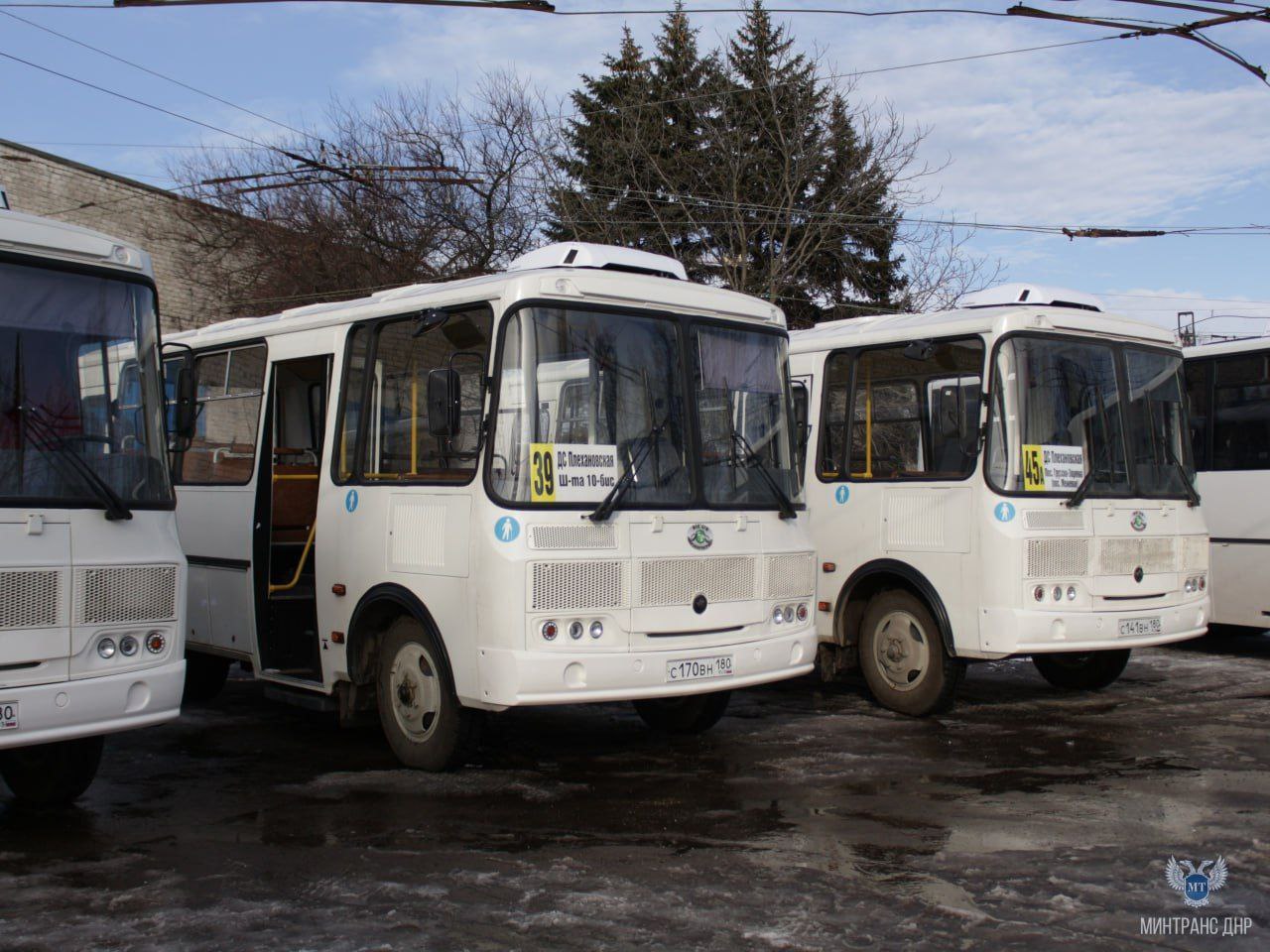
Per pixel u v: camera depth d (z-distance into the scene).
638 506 7.27
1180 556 9.87
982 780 7.43
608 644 7.05
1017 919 5.00
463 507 7.12
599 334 7.37
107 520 6.06
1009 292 10.25
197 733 8.97
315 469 9.25
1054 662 11.12
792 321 30.25
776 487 8.08
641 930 4.84
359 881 5.43
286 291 28.70
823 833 6.25
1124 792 7.14
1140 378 9.94
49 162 24.12
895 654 9.73
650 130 30.20
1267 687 11.08
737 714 9.73
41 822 6.46
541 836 6.18
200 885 5.38
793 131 28.78
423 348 7.68
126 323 6.41
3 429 5.78
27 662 5.66
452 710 7.28
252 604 8.90
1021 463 9.02
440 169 29.02
